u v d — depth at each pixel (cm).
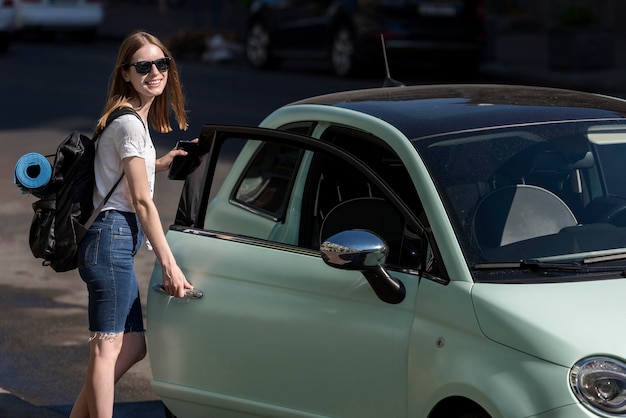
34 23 3456
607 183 594
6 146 1800
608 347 480
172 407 654
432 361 521
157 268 652
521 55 3020
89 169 630
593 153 599
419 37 2512
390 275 552
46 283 1130
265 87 2455
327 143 600
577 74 2648
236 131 645
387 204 597
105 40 3719
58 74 2705
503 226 553
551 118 622
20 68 2825
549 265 531
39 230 628
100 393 634
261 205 678
